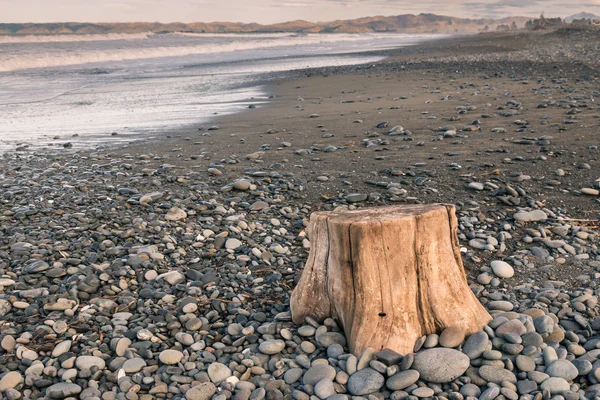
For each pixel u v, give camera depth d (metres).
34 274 4.54
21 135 11.99
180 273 4.67
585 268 4.67
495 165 7.48
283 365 3.32
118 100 18.11
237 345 3.58
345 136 10.07
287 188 7.02
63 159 9.28
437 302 3.50
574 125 9.49
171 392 3.10
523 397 2.90
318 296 3.74
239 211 6.31
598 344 3.40
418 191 6.69
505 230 5.53
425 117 11.38
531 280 4.52
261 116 13.27
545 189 6.56
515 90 14.70
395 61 30.12
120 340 3.54
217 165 8.22
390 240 3.36
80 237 5.42
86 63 39.53
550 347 3.30
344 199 6.55
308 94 17.44
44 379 3.19
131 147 10.21
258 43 81.88
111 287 4.38
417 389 3.01
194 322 3.81
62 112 15.60
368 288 3.42
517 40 50.50
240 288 4.47
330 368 3.19
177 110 15.27
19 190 7.07
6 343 3.51
